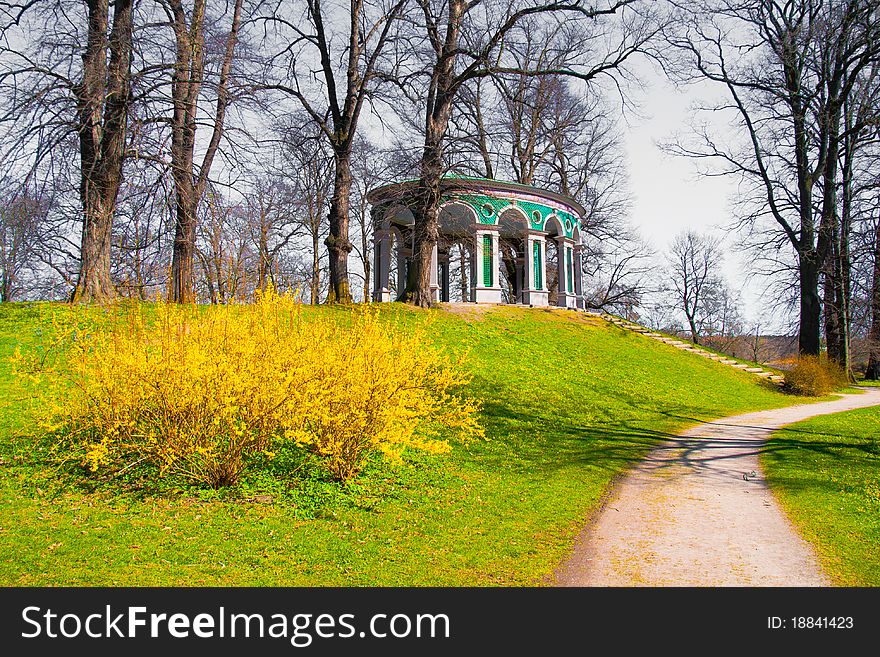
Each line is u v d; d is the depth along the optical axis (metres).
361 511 7.54
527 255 26.83
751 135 30.52
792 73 28.77
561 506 8.41
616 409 17.00
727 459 11.84
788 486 9.60
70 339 10.05
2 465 7.96
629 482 10.08
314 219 29.95
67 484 7.50
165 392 7.42
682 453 12.41
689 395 20.53
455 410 9.73
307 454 9.15
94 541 6.00
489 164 33.03
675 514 8.23
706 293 54.41
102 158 15.85
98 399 7.84
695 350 27.56
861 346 37.47
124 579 5.34
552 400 16.70
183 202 16.77
